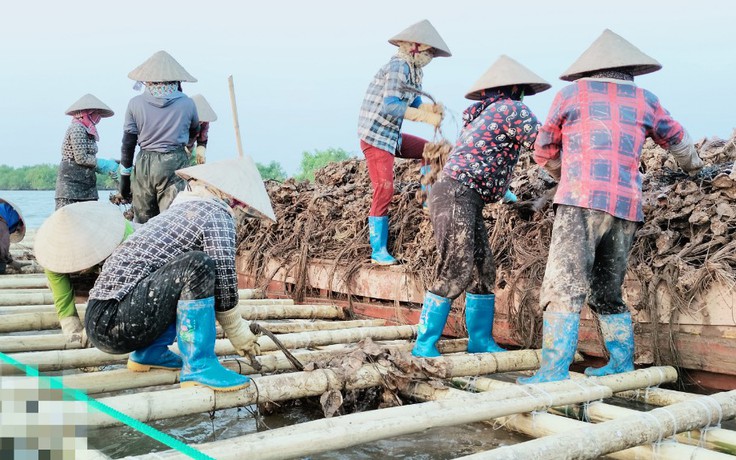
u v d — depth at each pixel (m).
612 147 4.24
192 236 3.75
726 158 5.77
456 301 5.71
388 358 4.33
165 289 3.61
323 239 7.31
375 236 6.34
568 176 4.30
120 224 4.53
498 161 4.73
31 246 9.20
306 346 5.22
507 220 5.88
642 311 4.71
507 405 3.65
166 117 6.86
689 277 4.45
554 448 3.06
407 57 5.62
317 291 7.09
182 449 2.85
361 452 3.83
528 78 4.71
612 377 4.25
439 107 5.50
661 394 4.28
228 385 3.65
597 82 4.36
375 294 6.34
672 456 3.34
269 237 7.85
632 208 4.27
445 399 3.95
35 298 6.39
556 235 4.31
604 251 4.37
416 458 3.72
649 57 4.34
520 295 5.23
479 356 4.61
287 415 4.41
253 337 4.01
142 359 4.01
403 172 8.06
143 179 6.93
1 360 4.06
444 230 4.71
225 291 3.77
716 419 3.62
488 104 4.83
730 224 4.79
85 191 8.14
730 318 4.29
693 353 4.48
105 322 3.65
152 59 6.89
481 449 3.82
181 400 3.53
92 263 4.39
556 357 4.22
